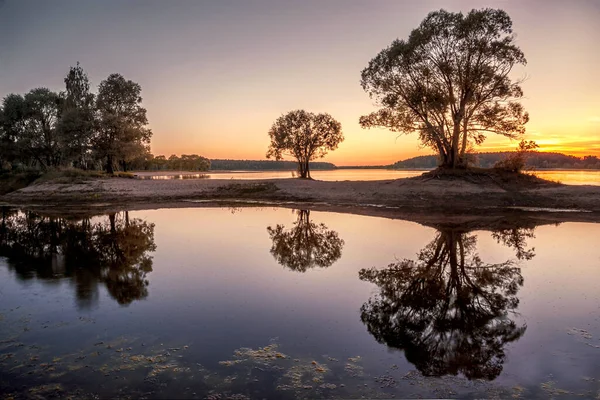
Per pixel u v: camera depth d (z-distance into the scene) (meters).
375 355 5.65
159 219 20.44
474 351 5.79
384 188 28.45
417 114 30.22
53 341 6.09
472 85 27.59
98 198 29.83
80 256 12.16
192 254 12.36
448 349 5.86
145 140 47.28
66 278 9.66
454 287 9.03
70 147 39.00
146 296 8.27
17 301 7.93
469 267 10.80
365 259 11.77
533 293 8.55
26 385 4.84
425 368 5.28
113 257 11.98
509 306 7.75
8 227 18.45
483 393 4.66
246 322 6.86
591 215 20.27
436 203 24.89
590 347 5.88
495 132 29.34
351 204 26.14
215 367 5.26
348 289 8.85
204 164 140.75
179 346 5.89
